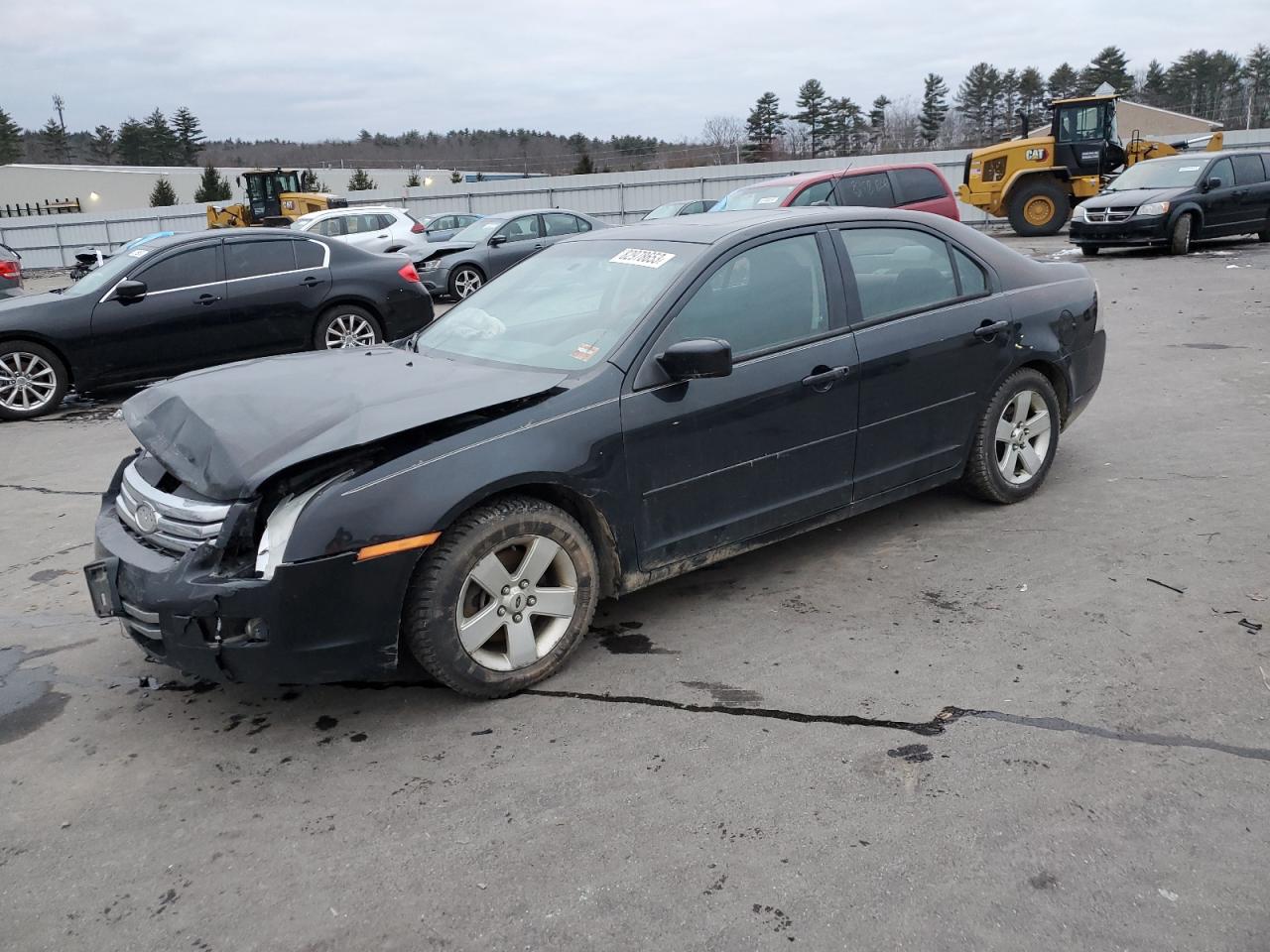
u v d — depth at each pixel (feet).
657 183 111.96
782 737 9.85
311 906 7.84
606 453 11.19
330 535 9.59
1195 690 10.27
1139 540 14.37
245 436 10.28
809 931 7.24
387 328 33.24
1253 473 17.01
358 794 9.33
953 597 12.92
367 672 10.10
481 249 55.36
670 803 8.86
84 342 28.99
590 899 7.70
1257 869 7.64
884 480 14.10
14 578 15.66
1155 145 81.41
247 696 11.43
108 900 8.05
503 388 11.17
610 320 12.21
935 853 8.01
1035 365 16.06
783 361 12.64
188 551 10.00
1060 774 8.98
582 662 11.73
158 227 126.93
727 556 12.73
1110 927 7.14
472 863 8.23
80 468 22.85
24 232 125.59
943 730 9.80
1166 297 38.91
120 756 10.28
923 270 14.61
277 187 107.34
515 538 10.73
